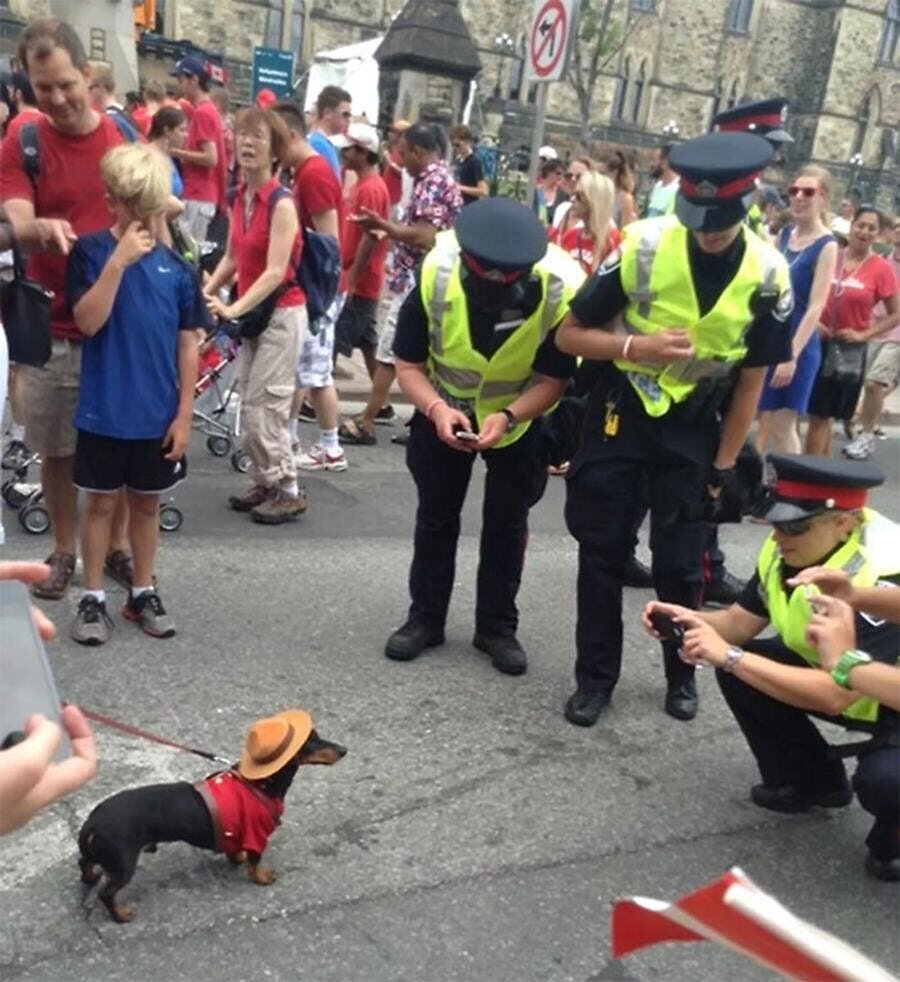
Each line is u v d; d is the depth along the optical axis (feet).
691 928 4.27
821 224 21.30
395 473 23.99
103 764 11.53
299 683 13.76
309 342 22.09
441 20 74.43
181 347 13.78
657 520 13.33
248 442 19.27
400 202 35.01
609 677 13.82
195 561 17.40
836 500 10.69
